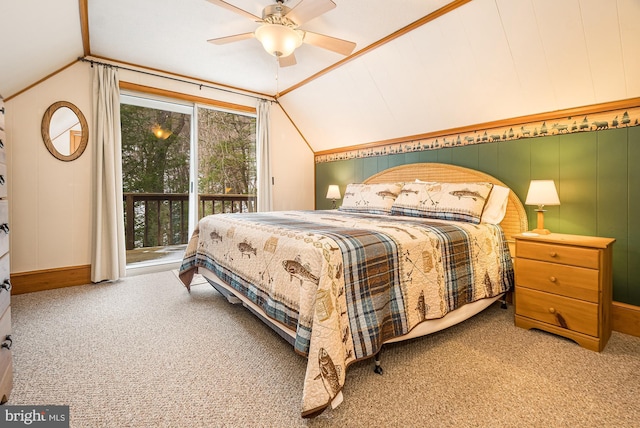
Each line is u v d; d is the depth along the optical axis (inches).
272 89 162.7
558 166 96.9
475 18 87.3
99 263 122.3
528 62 90.7
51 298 105.8
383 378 61.3
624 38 74.4
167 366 65.6
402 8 89.8
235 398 55.5
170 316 92.4
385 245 65.1
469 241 83.7
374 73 124.1
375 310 60.3
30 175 111.2
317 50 117.6
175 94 142.8
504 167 110.0
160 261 148.3
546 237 81.4
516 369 64.4
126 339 77.4
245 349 73.2
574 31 78.5
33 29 81.6
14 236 109.0
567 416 50.8
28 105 110.0
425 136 136.6
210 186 159.9
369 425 48.9
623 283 85.3
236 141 169.0
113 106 124.9
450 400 54.7
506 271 94.2
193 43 114.3
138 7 92.8
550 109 97.7
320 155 196.2
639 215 82.4
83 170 121.2
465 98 111.9
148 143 168.1
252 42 113.7
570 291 75.2
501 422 49.5
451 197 102.5
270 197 173.3
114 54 121.6
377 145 159.8
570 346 73.9
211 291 116.2
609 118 86.7
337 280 55.6
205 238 106.3
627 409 52.4
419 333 69.1
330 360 50.0
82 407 52.5
